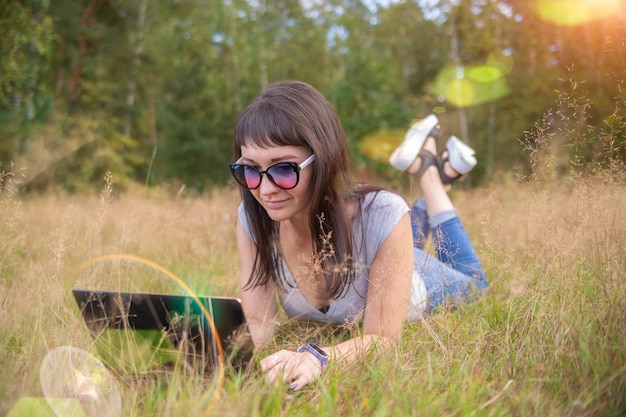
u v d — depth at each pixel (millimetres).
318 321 2258
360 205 2023
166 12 17766
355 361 1701
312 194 1886
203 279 3014
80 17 15148
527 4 11391
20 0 9727
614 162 2293
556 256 2174
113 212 4469
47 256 2650
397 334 1949
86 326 1663
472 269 2605
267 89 1878
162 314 1532
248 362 1557
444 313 2057
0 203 2689
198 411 1366
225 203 5504
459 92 16719
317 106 1862
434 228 2881
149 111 18234
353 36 20875
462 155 3041
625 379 1448
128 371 1595
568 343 1710
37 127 12477
